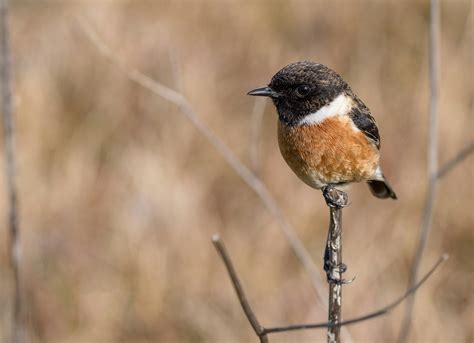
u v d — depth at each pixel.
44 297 13.34
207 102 15.27
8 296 13.29
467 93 15.73
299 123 9.43
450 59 16.17
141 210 13.97
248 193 14.21
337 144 9.31
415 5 17.28
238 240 13.73
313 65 9.47
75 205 14.23
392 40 16.84
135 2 16.59
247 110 15.62
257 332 6.56
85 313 13.26
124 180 14.42
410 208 14.21
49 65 15.89
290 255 13.59
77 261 13.71
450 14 17.11
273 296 13.21
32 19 16.67
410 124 15.23
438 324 13.05
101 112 15.29
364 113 9.54
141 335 13.15
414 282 10.55
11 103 10.45
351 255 13.52
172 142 14.73
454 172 14.61
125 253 13.62
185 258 13.57
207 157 14.60
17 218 10.52
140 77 12.33
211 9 16.94
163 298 13.21
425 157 14.86
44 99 15.28
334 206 8.05
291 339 12.78
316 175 9.58
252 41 16.75
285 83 9.41
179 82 11.06
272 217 13.88
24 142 14.70
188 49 16.19
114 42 15.84
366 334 12.87
